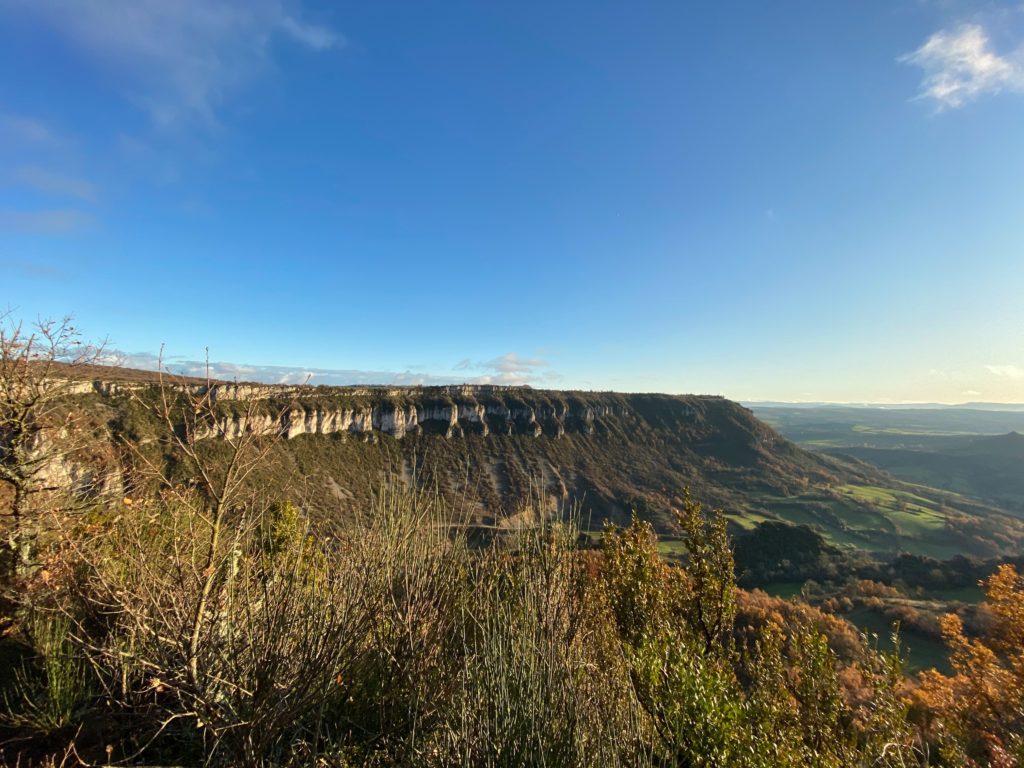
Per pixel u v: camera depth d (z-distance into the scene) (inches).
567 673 108.7
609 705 116.3
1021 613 386.0
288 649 106.0
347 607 112.3
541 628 123.0
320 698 105.5
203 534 125.6
